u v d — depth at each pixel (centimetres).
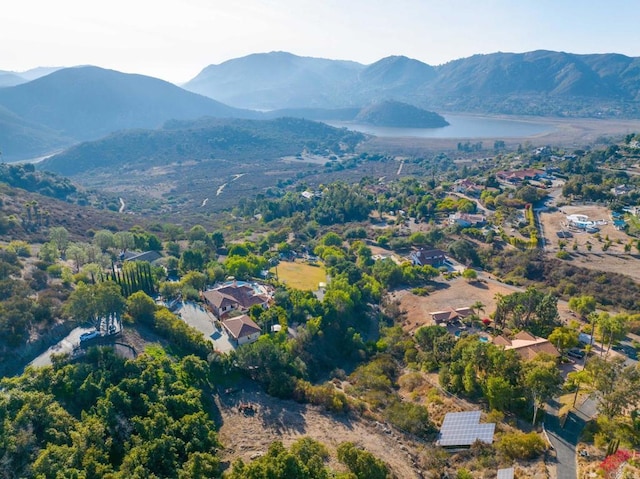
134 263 11756
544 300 10375
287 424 7188
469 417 6938
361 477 5272
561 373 8381
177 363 8244
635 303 11969
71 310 8381
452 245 16625
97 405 6281
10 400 5841
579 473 5662
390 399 8075
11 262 10719
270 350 8656
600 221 17725
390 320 12725
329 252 16588
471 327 11138
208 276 12838
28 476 4909
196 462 5450
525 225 17875
